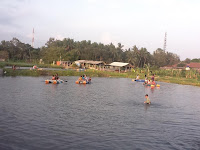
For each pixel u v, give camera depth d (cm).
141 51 13612
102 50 13988
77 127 1491
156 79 6569
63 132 1379
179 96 3281
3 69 5556
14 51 12625
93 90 3484
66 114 1827
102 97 2822
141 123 1661
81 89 3531
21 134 1315
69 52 12375
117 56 14325
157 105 2431
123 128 1515
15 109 1916
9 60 11225
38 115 1750
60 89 3391
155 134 1420
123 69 10175
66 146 1166
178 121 1770
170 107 2355
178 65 12600
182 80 6388
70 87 3725
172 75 8056
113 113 1942
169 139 1338
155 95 3250
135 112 2025
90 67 10381
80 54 13475
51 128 1446
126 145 1212
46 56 11931
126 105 2348
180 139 1346
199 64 10950
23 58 12988
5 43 12950
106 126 1544
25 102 2241
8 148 1114
